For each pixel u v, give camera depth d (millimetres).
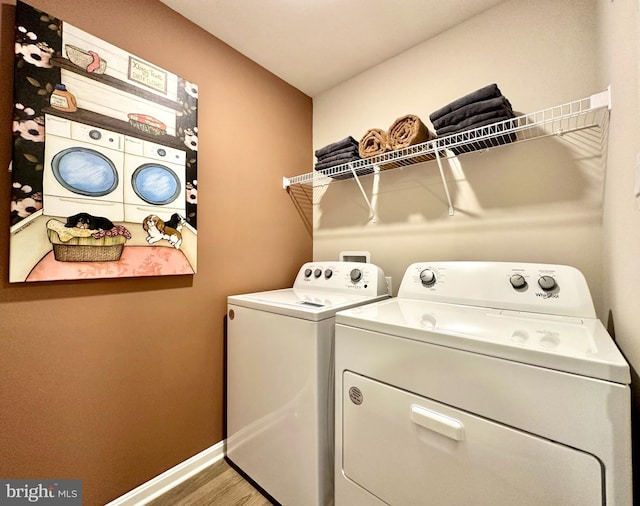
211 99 1537
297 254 2043
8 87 940
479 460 709
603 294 1083
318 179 2080
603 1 992
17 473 954
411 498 830
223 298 1574
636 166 633
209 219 1518
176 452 1368
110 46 1153
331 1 1347
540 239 1253
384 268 1775
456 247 1488
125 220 1178
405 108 1682
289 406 1172
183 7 1369
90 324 1109
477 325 859
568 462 599
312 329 1093
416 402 821
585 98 1076
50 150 997
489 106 1135
